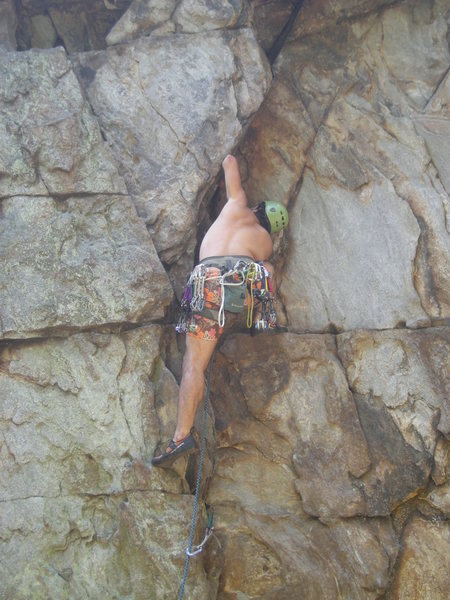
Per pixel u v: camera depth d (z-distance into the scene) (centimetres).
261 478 447
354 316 461
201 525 415
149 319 422
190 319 408
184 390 404
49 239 414
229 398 457
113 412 409
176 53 459
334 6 488
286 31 502
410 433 434
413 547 425
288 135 490
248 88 462
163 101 453
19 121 422
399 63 489
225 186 487
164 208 440
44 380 411
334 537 429
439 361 437
